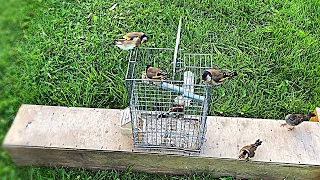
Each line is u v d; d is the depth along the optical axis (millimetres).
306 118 1079
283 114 1231
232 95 1257
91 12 1547
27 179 1056
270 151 1035
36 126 1078
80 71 1315
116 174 1066
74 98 1235
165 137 1047
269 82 1315
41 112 1113
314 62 1395
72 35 1450
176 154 1028
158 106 1126
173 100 1135
